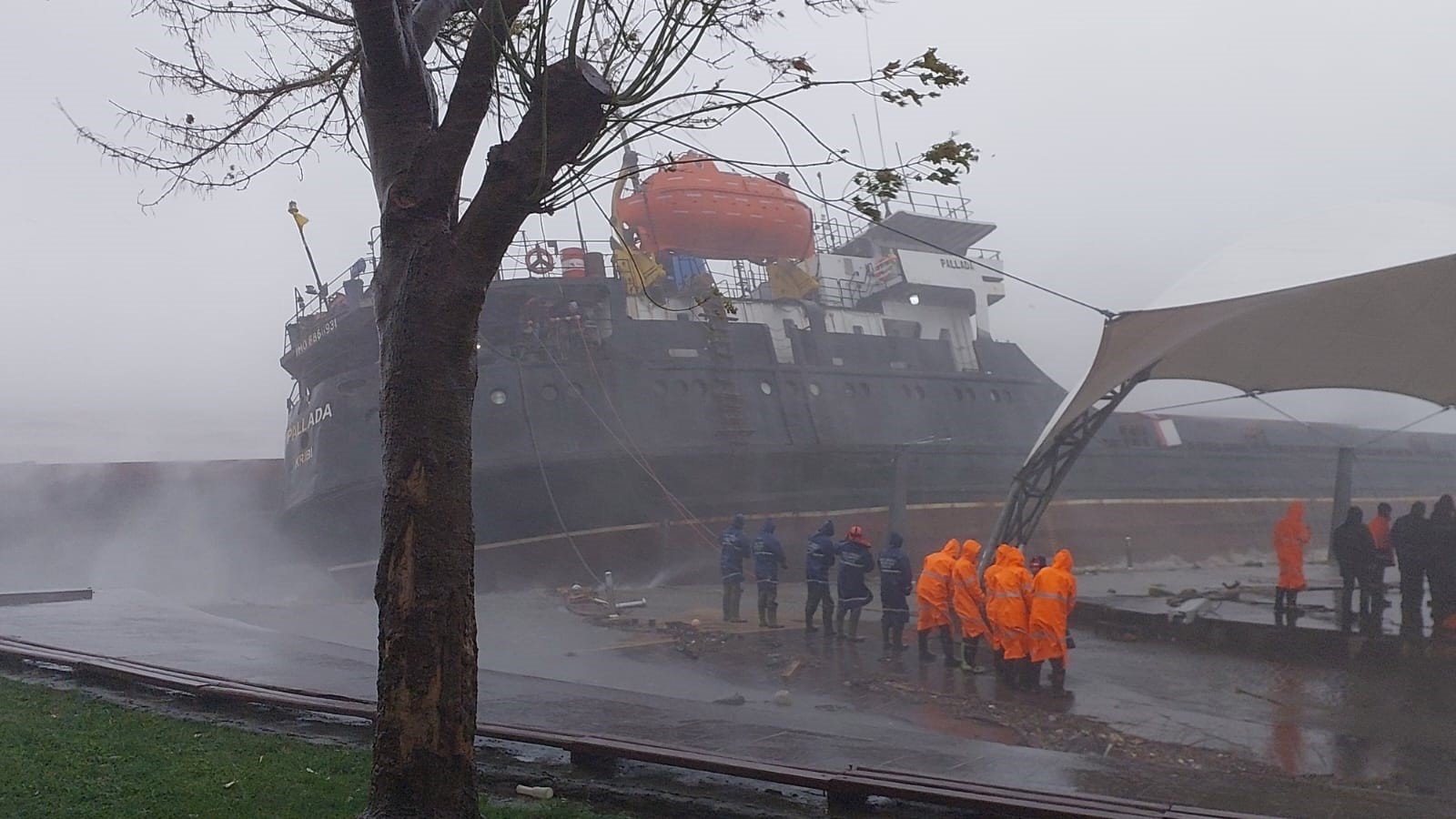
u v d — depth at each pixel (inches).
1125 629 677.9
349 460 844.0
